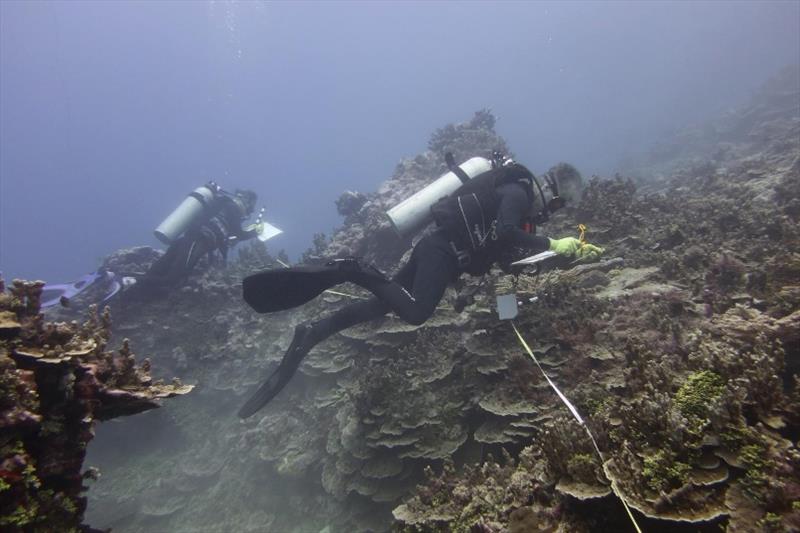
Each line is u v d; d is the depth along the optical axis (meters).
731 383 3.05
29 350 3.17
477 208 4.10
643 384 3.71
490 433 4.78
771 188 8.86
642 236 7.32
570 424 3.37
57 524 2.85
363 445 5.92
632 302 5.38
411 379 6.09
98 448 10.14
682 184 14.87
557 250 3.86
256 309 4.17
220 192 11.92
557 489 2.99
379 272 4.36
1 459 2.58
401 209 5.27
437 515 4.04
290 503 7.79
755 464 2.64
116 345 10.62
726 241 6.39
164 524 8.64
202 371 10.59
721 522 2.54
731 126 27.56
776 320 3.87
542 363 5.02
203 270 12.50
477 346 5.57
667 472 2.72
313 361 8.48
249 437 9.04
